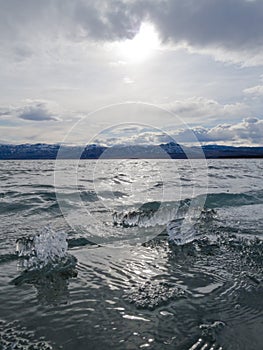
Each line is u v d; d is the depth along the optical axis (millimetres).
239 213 6102
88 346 2014
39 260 3471
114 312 2424
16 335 2115
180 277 3084
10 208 6281
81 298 2645
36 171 14508
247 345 2025
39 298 2641
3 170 14984
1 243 4105
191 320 2318
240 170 15969
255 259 3594
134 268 3312
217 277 3090
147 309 2480
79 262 3465
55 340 2072
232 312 2432
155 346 2020
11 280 2986
